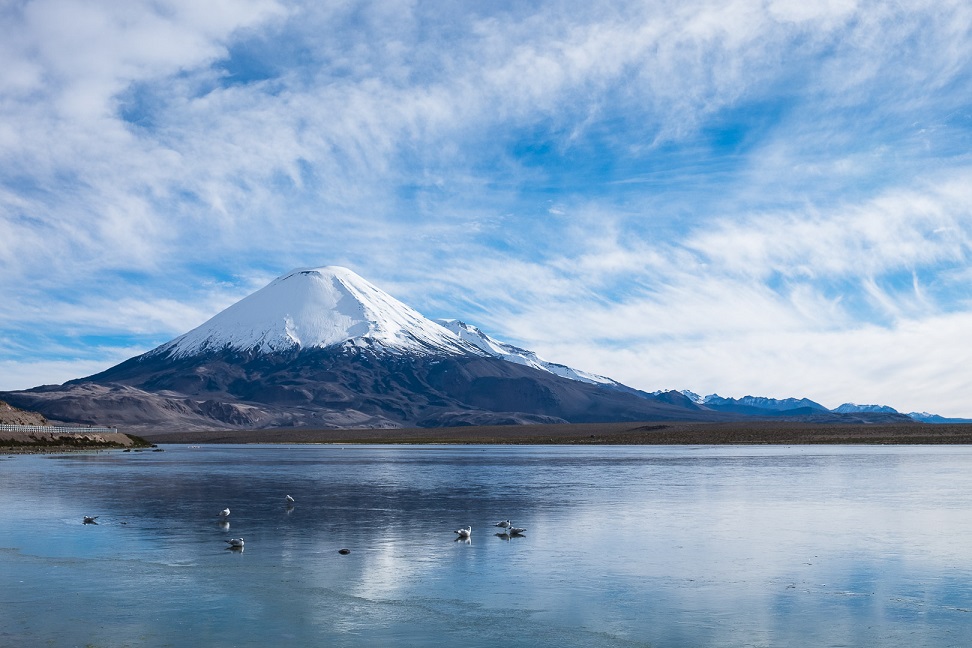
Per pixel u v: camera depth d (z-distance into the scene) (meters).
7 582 23.95
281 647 17.98
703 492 51.47
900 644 18.34
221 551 28.78
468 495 49.66
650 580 24.33
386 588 23.28
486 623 19.81
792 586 23.64
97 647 17.95
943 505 43.28
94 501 45.31
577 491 52.66
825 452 124.38
